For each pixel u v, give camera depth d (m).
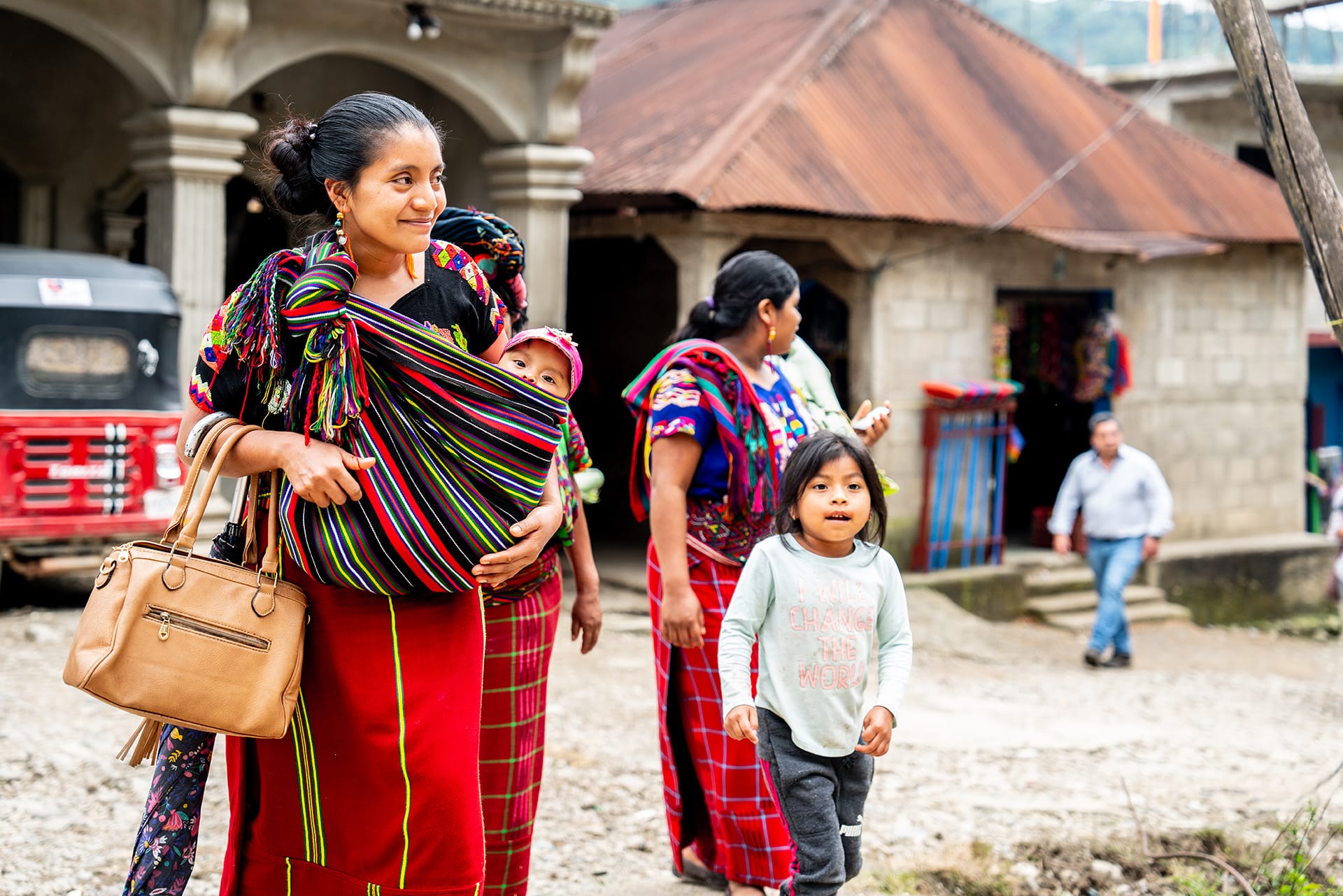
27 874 4.07
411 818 2.53
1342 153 17.05
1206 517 14.94
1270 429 15.42
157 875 2.63
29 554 9.05
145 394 9.09
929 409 12.44
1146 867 4.83
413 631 2.57
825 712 3.33
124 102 11.84
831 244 12.06
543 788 5.38
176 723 2.44
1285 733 7.80
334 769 2.59
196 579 2.47
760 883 3.82
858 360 12.22
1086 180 13.16
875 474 3.38
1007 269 13.08
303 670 2.60
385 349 2.46
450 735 2.55
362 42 10.16
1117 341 13.87
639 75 14.25
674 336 4.08
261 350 2.52
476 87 10.65
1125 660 10.52
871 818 5.14
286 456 2.44
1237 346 15.07
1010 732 7.18
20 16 11.30
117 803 4.84
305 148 2.52
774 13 14.34
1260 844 5.01
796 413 3.91
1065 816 5.27
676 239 11.17
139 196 12.32
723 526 3.82
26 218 11.48
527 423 2.53
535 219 10.95
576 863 4.52
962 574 12.43
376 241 2.53
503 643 3.35
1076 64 15.95
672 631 3.73
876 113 12.34
